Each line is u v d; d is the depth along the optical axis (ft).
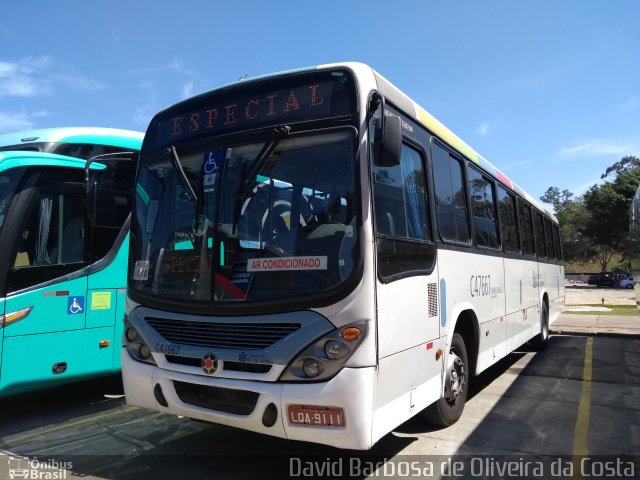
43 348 19.26
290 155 13.21
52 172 20.27
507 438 17.28
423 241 15.33
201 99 15.40
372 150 12.82
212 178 14.16
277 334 12.07
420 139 16.40
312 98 13.41
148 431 18.03
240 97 14.58
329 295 11.73
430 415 17.07
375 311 11.87
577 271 323.78
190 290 13.74
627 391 24.47
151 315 14.38
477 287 20.34
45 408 21.26
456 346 18.12
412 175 15.57
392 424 12.51
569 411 20.76
